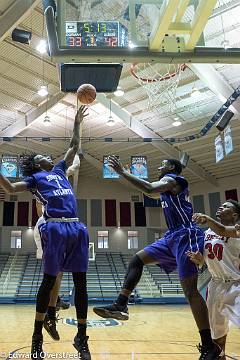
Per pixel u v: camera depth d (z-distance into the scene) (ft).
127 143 58.95
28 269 67.72
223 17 28.68
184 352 16.63
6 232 74.23
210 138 54.24
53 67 39.24
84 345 9.46
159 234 79.36
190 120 49.93
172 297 61.57
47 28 13.67
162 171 11.67
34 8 30.78
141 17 14.43
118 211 78.89
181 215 10.73
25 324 30.45
